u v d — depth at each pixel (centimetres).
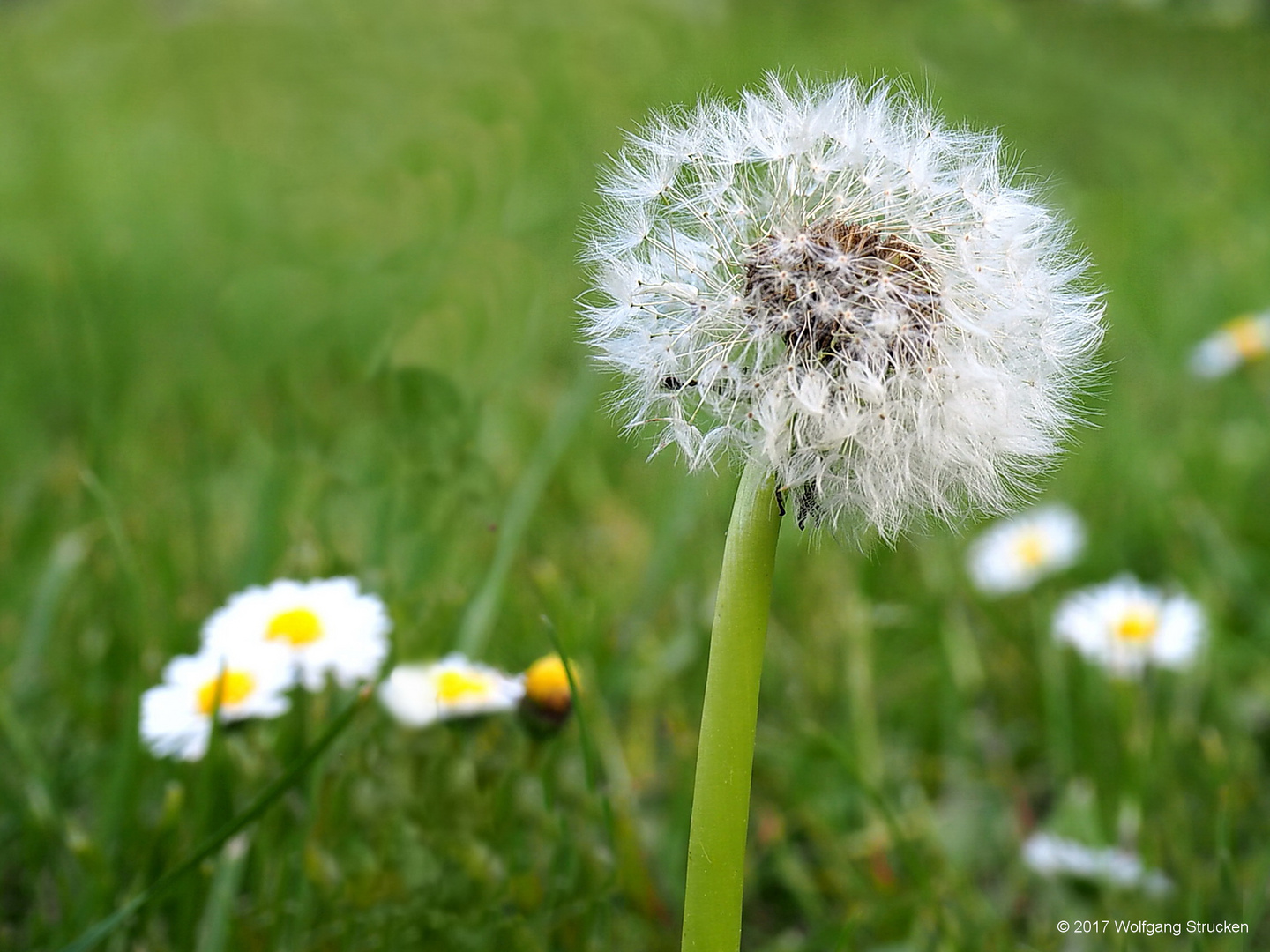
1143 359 38
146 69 65
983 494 13
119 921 15
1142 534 29
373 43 58
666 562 26
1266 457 32
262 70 60
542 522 29
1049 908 19
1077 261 14
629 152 14
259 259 41
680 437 13
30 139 60
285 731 18
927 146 14
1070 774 22
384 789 17
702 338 13
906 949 18
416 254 37
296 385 33
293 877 17
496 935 16
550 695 17
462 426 26
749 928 20
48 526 28
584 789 19
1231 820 20
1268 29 60
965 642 25
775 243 13
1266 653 25
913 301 12
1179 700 23
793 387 12
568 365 36
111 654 23
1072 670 24
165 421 35
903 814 21
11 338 39
